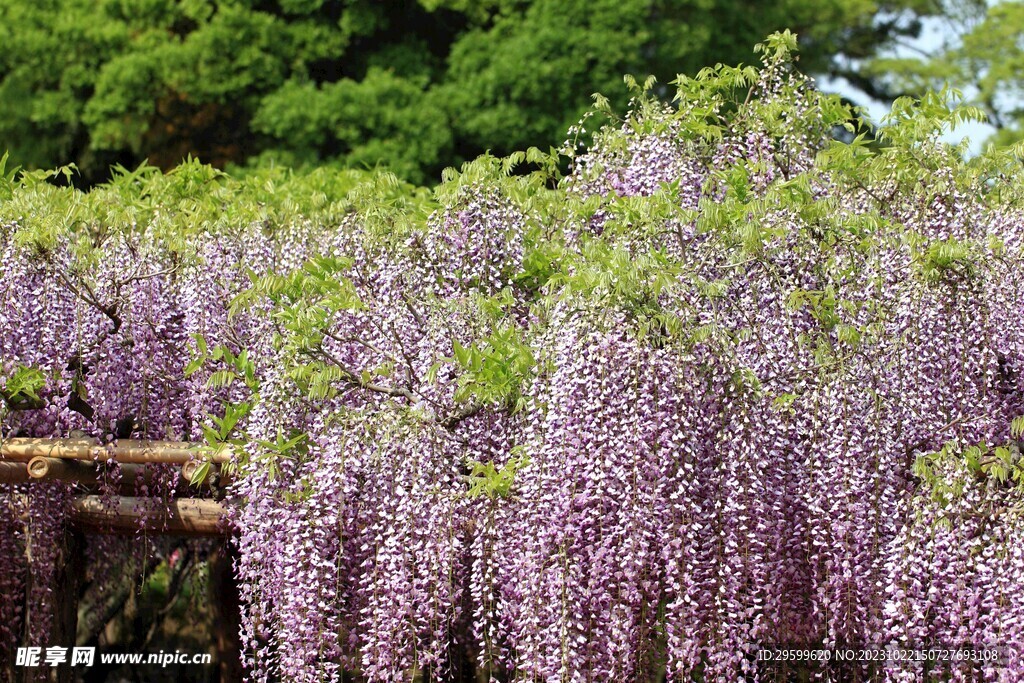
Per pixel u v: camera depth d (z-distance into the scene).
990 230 6.65
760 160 7.26
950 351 5.99
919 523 5.38
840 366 5.75
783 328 5.98
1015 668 5.14
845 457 5.60
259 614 6.14
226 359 6.36
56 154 16.86
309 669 5.73
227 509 6.75
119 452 6.53
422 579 5.64
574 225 6.88
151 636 9.97
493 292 6.58
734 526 5.33
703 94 7.53
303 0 15.57
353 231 7.02
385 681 5.70
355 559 5.97
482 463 6.04
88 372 6.90
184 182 8.52
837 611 5.67
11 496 6.95
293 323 6.09
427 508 5.67
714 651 5.29
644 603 5.38
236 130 16.20
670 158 7.03
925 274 5.99
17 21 15.79
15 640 7.17
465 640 6.45
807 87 7.89
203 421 6.90
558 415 5.38
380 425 5.82
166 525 6.95
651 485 5.24
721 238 6.19
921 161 6.86
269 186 8.23
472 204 6.54
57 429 6.84
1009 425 6.08
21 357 6.53
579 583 5.31
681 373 5.31
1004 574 5.21
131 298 6.95
